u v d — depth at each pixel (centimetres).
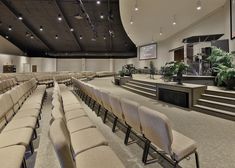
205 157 245
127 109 252
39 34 1488
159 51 1638
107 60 2361
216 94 508
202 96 532
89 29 1366
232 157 245
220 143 288
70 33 1450
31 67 2025
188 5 769
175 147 189
